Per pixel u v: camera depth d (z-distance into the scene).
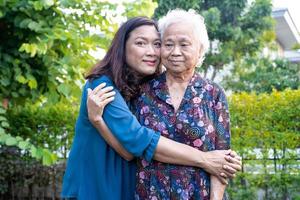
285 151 5.15
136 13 4.59
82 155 2.07
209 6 11.28
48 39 4.14
